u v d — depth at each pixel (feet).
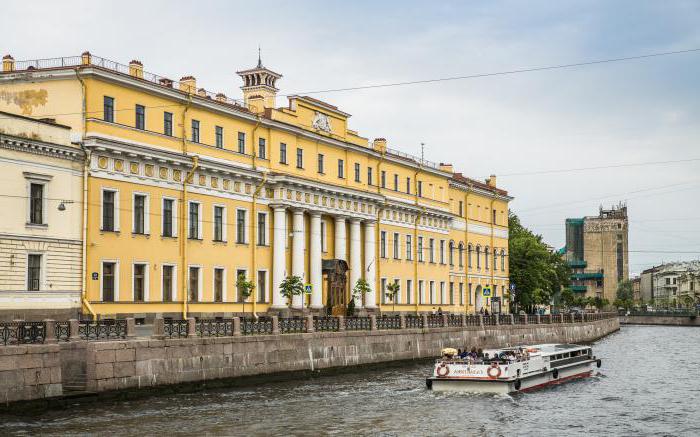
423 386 116.47
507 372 108.78
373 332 140.87
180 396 98.73
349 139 194.39
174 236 140.36
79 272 122.52
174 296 139.64
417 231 218.59
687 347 220.02
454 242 239.91
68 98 126.31
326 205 178.91
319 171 180.45
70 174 121.90
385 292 201.77
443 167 242.37
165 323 100.99
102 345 90.38
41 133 117.29
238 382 109.40
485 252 259.39
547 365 123.75
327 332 128.98
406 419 89.45
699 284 615.57
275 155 165.48
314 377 124.57
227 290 151.84
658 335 294.66
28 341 83.87
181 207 141.69
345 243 186.19
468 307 246.27
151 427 79.77
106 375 90.48
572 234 620.08
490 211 264.72
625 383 128.77
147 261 134.41
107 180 127.75
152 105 137.28
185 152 142.51
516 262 288.92
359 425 85.20
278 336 117.70
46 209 117.70
